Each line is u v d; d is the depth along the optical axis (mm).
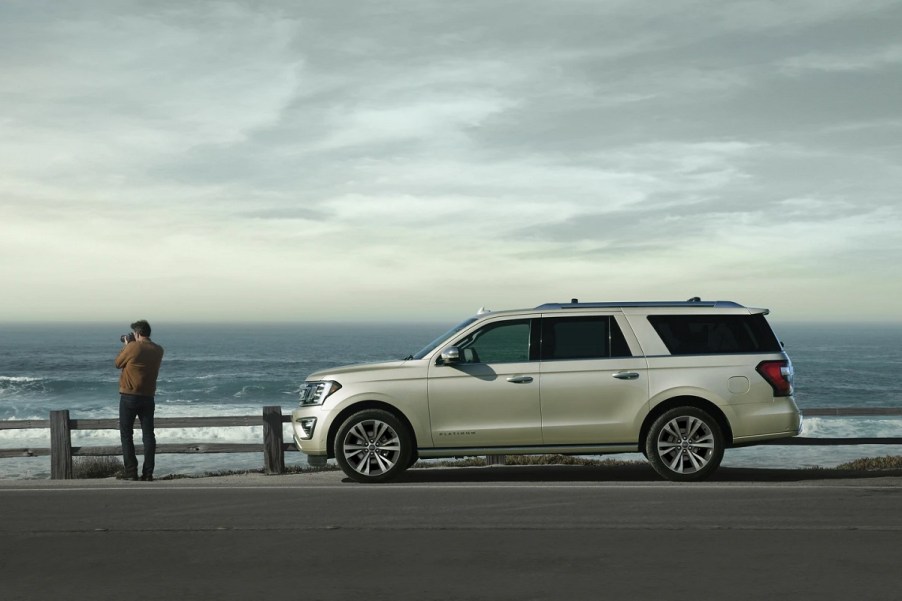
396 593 5500
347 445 10727
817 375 66062
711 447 10508
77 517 8266
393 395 10695
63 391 49969
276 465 12719
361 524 7766
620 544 6859
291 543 6996
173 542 7086
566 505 8672
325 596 5449
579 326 10891
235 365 78188
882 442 12367
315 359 96250
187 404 43594
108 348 135875
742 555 6461
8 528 7738
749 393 10617
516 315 10977
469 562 6301
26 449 12602
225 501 9125
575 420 10633
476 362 10797
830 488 9797
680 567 6105
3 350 127062
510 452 10672
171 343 159875
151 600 5387
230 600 5379
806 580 5734
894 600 5258
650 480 10836
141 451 12430
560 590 5527
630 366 10680
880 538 7051
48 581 5867
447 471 12148
